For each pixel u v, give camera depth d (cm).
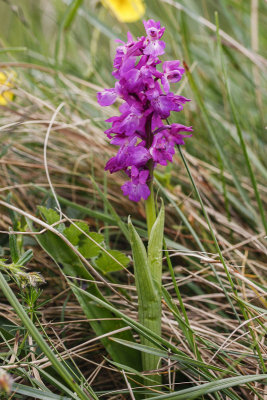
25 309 41
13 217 46
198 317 47
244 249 52
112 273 50
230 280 42
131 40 41
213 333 45
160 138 41
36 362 42
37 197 55
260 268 50
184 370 43
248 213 53
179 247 49
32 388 40
